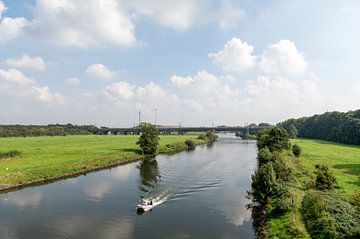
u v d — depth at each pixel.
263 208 50.75
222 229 44.03
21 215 49.94
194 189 66.38
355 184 60.00
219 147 167.75
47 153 113.06
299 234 36.72
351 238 33.84
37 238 41.25
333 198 44.88
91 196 61.25
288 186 53.47
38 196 61.22
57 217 48.94
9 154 100.50
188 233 42.72
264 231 41.47
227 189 66.44
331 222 36.62
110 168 94.38
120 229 44.12
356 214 39.25
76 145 147.12
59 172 80.56
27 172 75.88
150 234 42.38
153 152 120.25
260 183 51.44
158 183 72.06
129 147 136.38
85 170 87.81
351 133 165.25
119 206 54.66
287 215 43.31
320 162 91.81
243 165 97.69
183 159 113.12
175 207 54.22
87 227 44.94
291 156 91.81
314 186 54.44
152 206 54.16
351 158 102.25
